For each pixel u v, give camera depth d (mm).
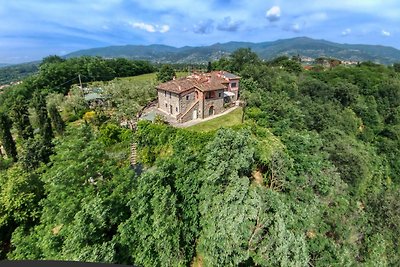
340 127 56531
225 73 58938
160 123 37406
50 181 19438
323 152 35125
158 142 31438
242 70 80375
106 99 54812
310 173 26531
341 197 26859
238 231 15953
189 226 19250
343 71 91688
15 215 20438
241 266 17547
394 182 52406
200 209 19125
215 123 40812
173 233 17172
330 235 23156
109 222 17375
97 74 84750
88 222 15422
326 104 63844
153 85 61906
